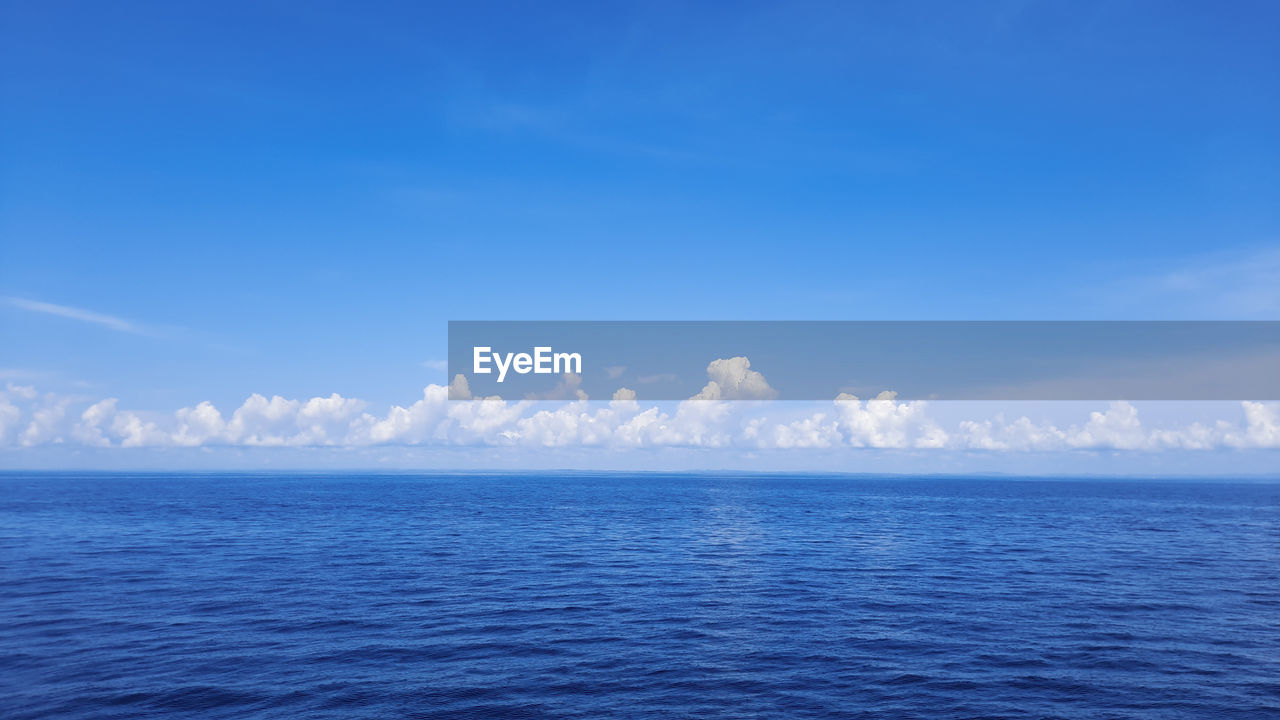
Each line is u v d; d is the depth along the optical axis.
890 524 77.94
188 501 113.62
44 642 23.78
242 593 33.09
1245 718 17.44
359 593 33.34
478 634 25.47
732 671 21.12
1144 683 20.11
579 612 29.44
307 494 144.38
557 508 103.88
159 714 17.19
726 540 60.00
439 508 101.31
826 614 29.30
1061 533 67.50
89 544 53.62
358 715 17.25
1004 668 21.52
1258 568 43.38
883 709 17.92
